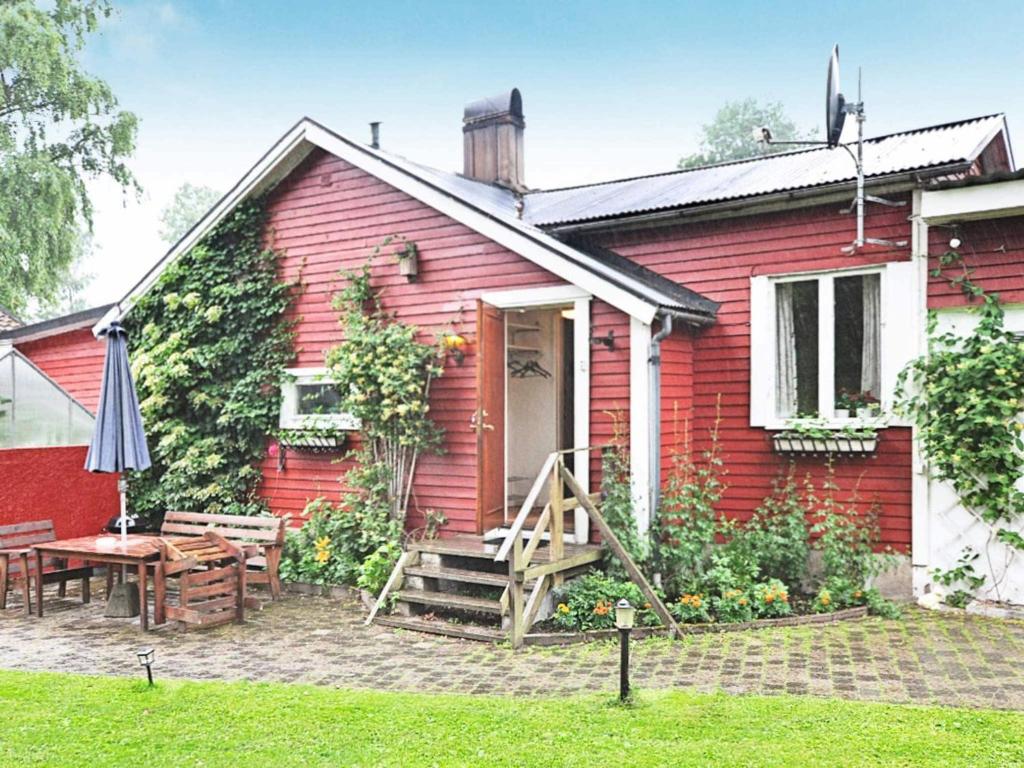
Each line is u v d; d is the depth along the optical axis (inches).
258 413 411.8
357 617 315.9
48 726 192.9
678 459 348.5
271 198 425.4
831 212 343.9
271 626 303.4
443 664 252.5
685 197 384.2
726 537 359.6
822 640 267.1
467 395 360.5
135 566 379.2
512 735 183.8
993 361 299.1
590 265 324.2
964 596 307.9
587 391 336.5
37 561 321.4
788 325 359.3
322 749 177.8
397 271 382.9
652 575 317.1
